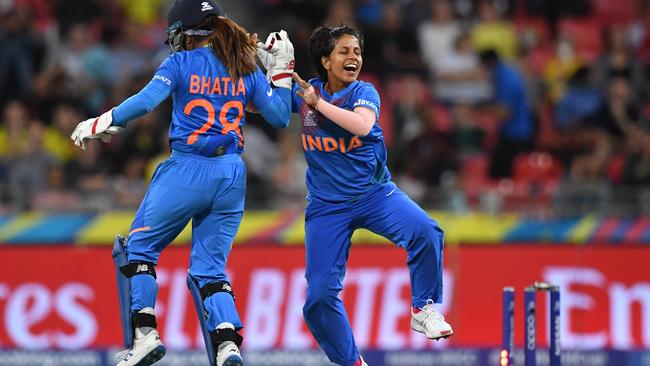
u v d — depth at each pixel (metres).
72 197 39.88
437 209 39.53
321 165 24.09
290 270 37.81
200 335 37.25
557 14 55.34
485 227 38.19
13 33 48.78
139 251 22.44
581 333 37.53
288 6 51.59
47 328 37.31
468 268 37.78
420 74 49.72
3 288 37.47
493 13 53.28
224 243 22.98
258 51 23.72
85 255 37.78
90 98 47.59
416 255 23.86
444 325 23.70
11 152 43.84
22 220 38.06
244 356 36.56
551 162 44.91
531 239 38.06
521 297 37.50
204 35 22.78
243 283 37.69
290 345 37.28
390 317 37.47
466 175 44.81
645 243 38.09
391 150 45.31
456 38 50.69
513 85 47.88
